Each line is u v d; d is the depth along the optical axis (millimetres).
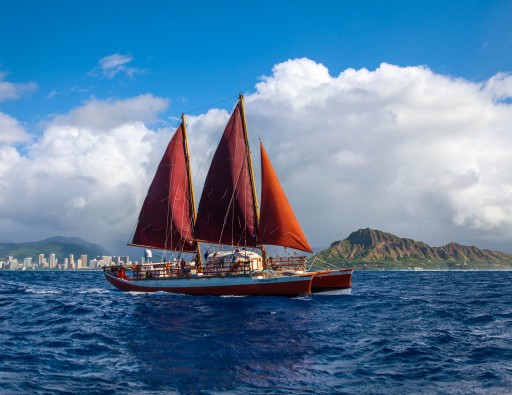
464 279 116500
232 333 24031
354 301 39688
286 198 43250
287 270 43188
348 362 17906
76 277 126625
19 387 14797
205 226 47531
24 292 56844
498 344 21109
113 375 16266
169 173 51062
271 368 17062
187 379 15773
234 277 41406
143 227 51938
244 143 46344
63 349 20578
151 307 35500
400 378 15766
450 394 14117
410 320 29016
